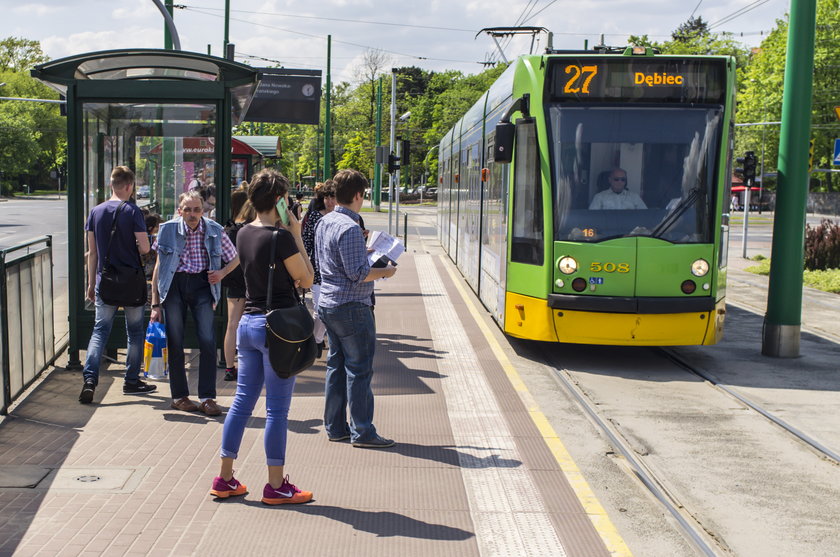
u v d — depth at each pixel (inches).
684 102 377.4
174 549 175.9
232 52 840.3
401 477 225.1
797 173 410.9
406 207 2819.9
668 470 243.9
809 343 459.2
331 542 181.8
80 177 342.0
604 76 377.1
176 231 280.2
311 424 273.0
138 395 303.4
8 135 3848.4
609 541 185.9
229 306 330.3
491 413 294.7
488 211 496.4
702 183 373.7
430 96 4077.3
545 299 375.2
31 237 1237.7
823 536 197.6
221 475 205.3
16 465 225.6
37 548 174.9
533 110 383.6
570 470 235.3
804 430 287.3
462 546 181.3
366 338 244.4
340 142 3385.8
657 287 368.8
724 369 387.2
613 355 416.2
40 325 331.3
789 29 412.2
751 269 918.4
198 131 354.9
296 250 201.9
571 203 374.0
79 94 339.9
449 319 506.6
